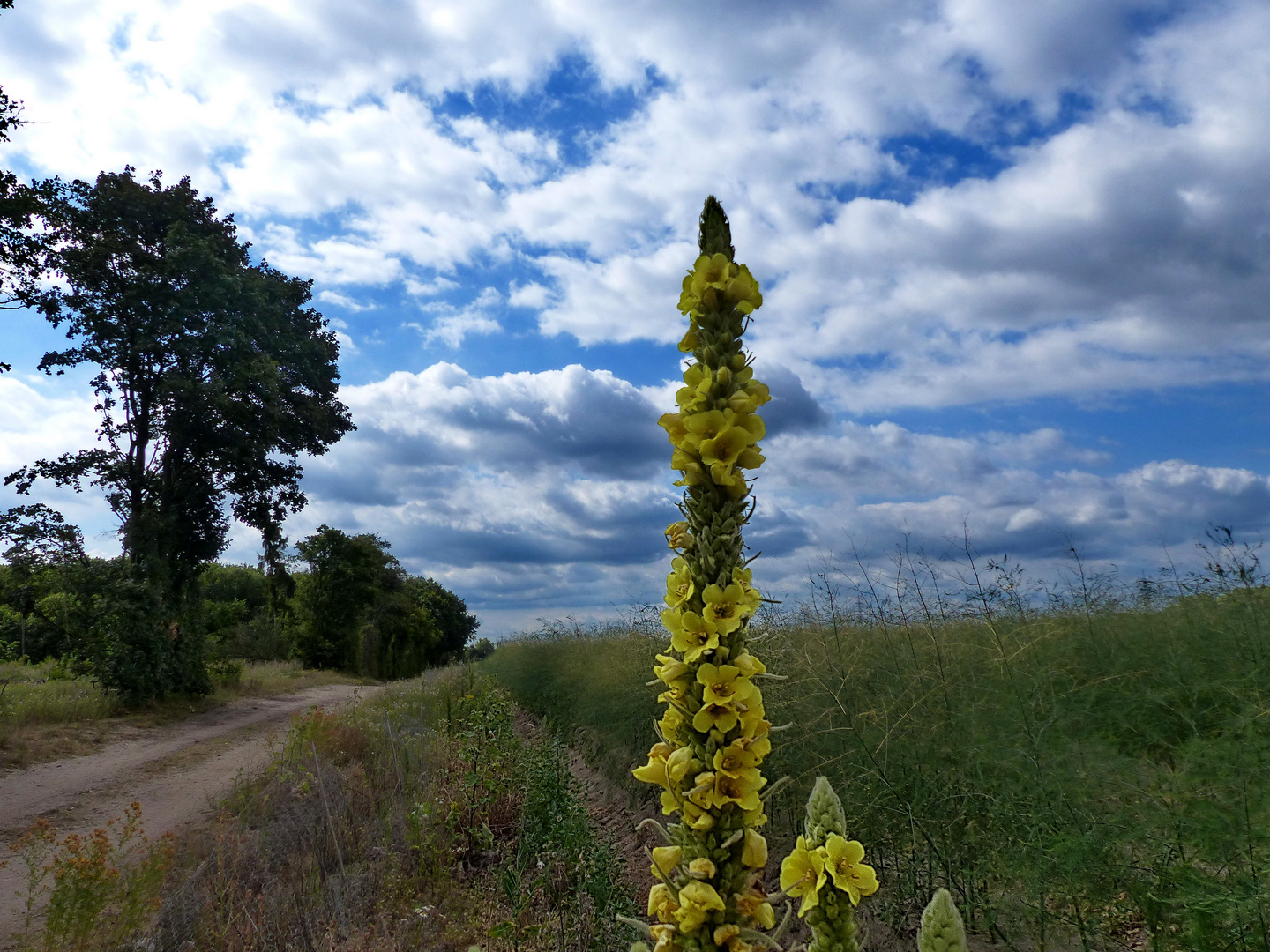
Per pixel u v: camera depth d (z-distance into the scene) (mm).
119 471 21234
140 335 21250
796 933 4688
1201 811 3367
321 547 44781
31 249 17109
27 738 14578
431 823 7180
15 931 6301
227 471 23641
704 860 1847
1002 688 4719
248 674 29844
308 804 8078
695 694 1942
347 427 29297
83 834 9383
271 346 25516
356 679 42031
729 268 2066
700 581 2008
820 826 2150
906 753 4691
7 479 20172
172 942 5242
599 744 11016
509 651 24547
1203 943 3148
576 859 6039
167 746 15578
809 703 5430
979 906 4078
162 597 21484
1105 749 3994
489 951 5039
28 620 24250
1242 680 4117
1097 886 3574
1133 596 6156
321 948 5074
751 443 2006
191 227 23750
